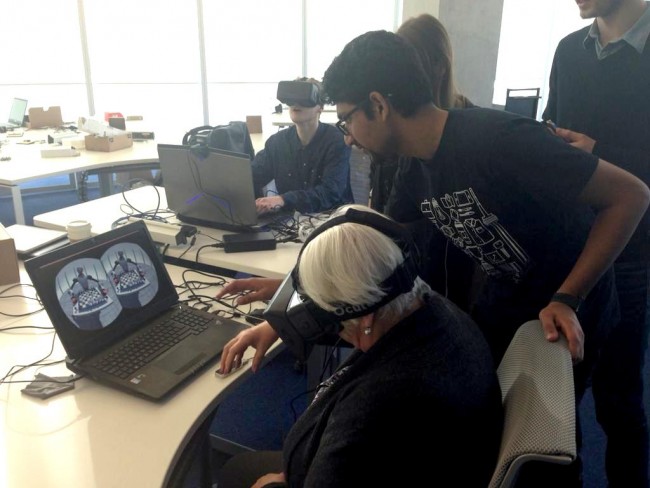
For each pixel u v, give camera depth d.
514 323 1.32
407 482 0.82
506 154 1.07
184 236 1.96
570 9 5.96
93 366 1.24
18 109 4.78
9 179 2.85
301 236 2.05
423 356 0.84
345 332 0.93
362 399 0.84
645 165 1.48
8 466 0.98
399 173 1.53
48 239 1.96
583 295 1.08
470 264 1.64
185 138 2.35
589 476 1.97
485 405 0.88
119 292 1.40
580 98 1.63
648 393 2.43
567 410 0.82
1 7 5.61
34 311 1.56
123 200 2.52
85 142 3.67
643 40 1.48
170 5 6.13
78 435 1.06
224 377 1.26
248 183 1.96
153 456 1.01
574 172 1.03
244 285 1.58
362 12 6.93
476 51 5.69
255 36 6.79
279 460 1.38
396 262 0.85
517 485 0.87
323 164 2.69
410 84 1.08
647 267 1.56
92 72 5.67
